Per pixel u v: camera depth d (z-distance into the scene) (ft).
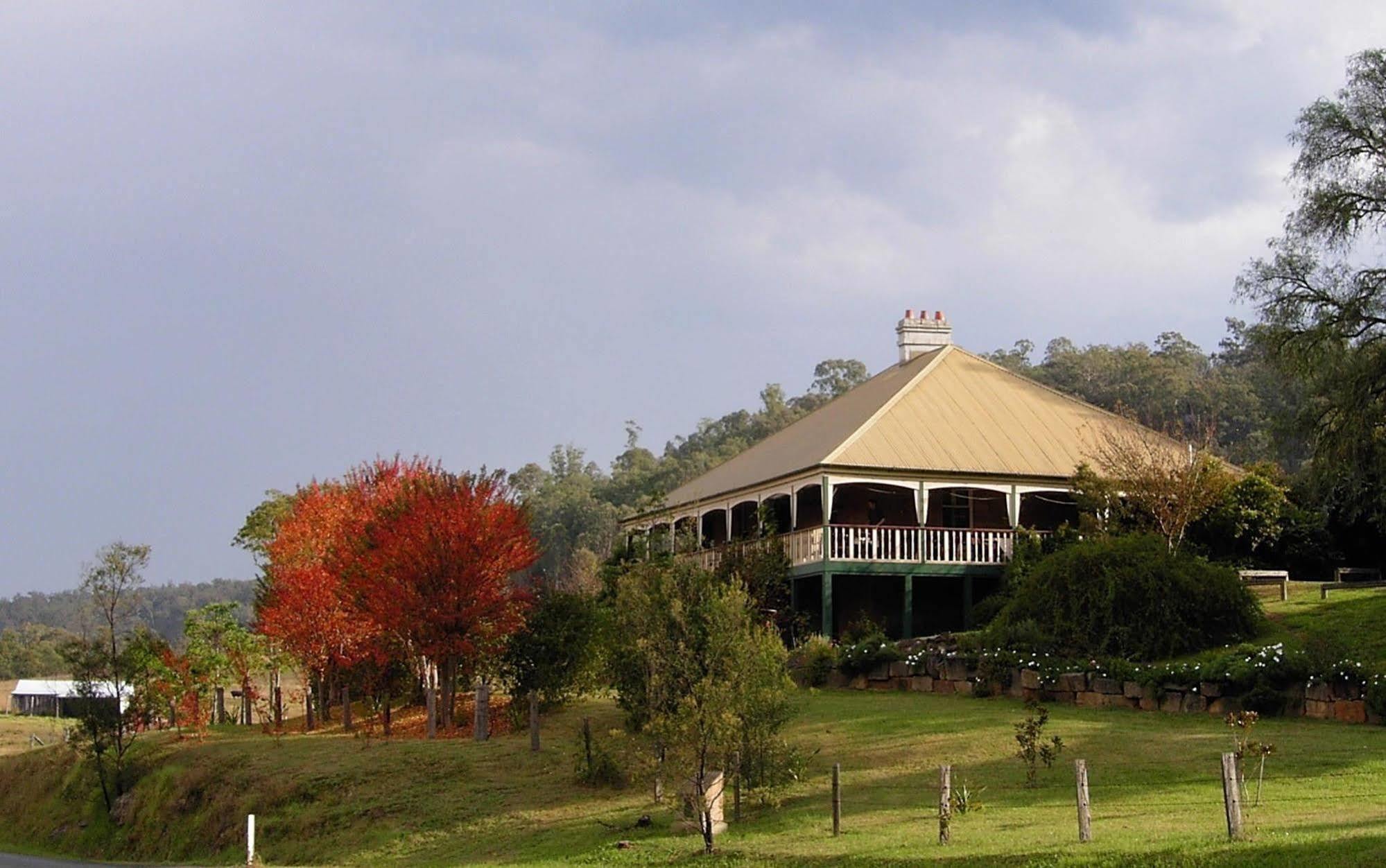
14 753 133.39
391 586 80.59
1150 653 75.46
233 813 73.56
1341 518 107.14
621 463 380.37
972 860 39.65
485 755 72.23
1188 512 98.68
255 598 109.29
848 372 363.56
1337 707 63.21
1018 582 94.94
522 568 85.81
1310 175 92.73
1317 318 91.04
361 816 64.69
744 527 128.36
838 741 64.28
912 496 116.57
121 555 99.96
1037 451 112.27
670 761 50.24
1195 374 270.05
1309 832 38.34
